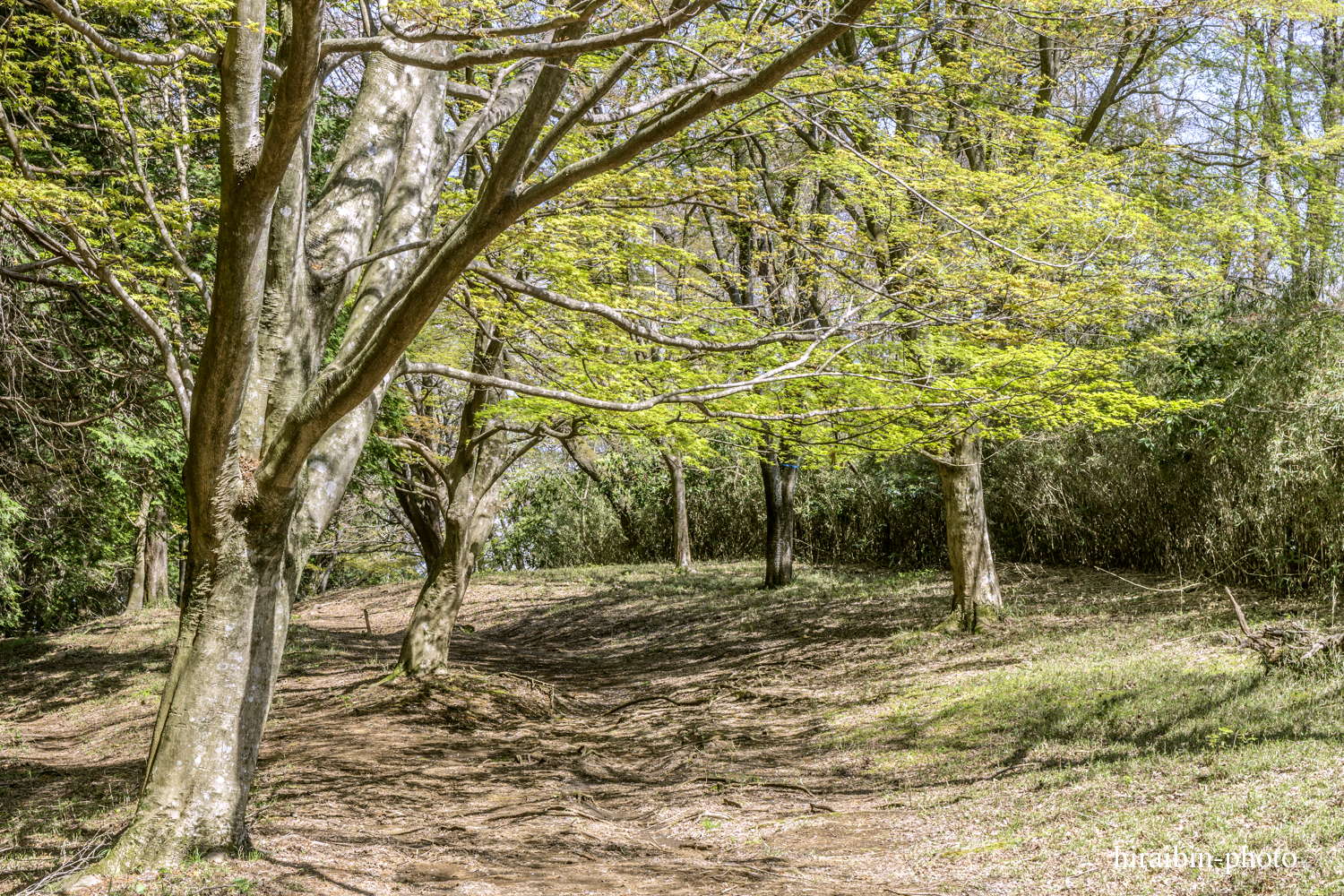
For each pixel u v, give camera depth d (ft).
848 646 48.32
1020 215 31.35
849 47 38.99
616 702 45.57
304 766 31.42
